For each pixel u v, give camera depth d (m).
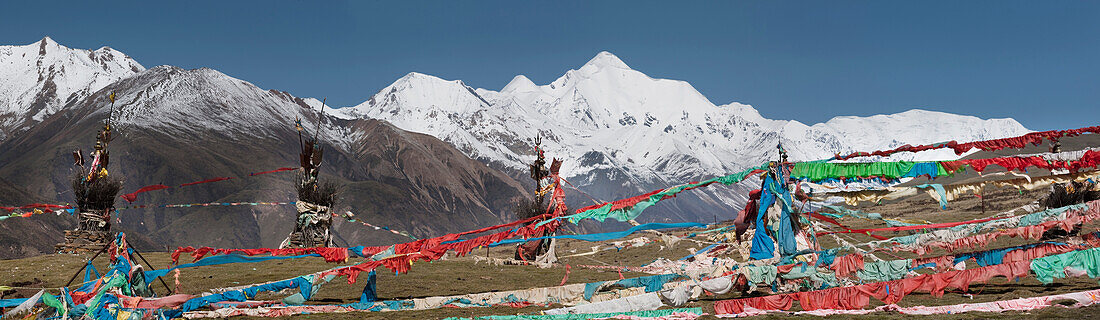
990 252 15.05
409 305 15.17
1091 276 13.16
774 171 16.42
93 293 13.66
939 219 40.78
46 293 13.39
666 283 14.54
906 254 22.03
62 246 30.55
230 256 16.91
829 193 16.17
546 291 14.96
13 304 13.68
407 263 15.95
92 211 31.19
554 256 25.31
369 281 15.75
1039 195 49.97
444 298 15.20
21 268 23.84
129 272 14.26
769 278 14.96
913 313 13.42
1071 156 15.45
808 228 17.03
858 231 17.77
